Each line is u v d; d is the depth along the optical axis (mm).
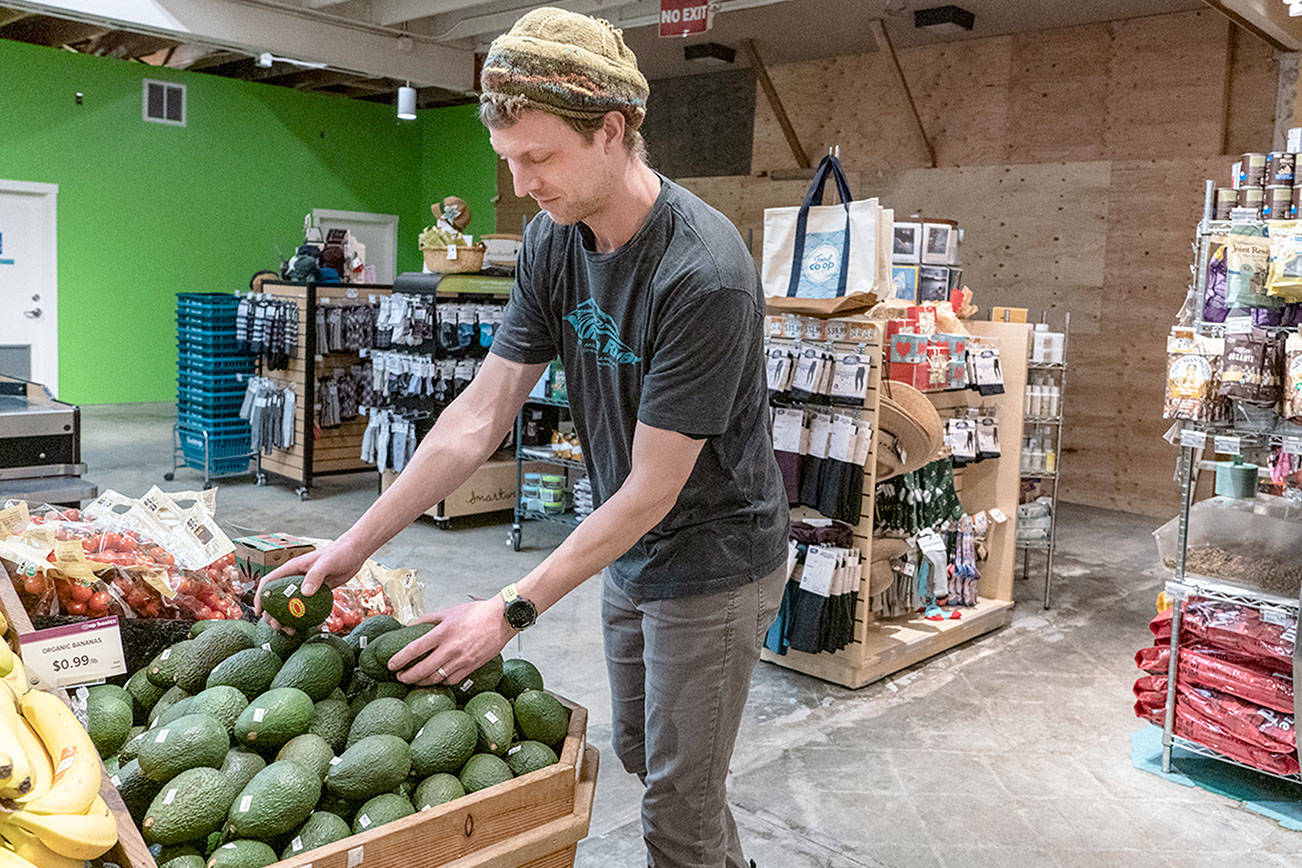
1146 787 3297
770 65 10219
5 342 10633
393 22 8727
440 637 1529
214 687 1467
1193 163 7715
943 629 4484
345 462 7832
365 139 13188
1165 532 3359
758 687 4051
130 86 11156
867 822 3023
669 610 1729
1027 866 2814
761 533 1756
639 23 8258
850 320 3814
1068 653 4598
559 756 1580
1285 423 2965
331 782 1354
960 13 8117
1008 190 8648
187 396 7738
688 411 1535
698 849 1823
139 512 1979
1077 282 8320
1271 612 3037
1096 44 8180
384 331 6793
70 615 1714
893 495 4117
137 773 1348
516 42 1389
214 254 12016
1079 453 8375
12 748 1121
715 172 10734
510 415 1828
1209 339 3111
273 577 1628
